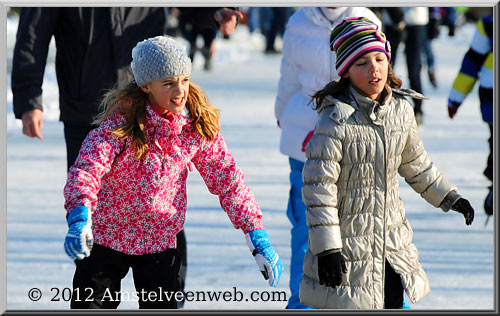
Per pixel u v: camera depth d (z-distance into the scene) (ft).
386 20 96.58
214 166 33.24
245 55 229.45
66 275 48.85
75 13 41.09
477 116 114.93
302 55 41.73
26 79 41.19
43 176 77.92
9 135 100.68
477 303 42.78
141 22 42.27
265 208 64.75
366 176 32.91
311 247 32.71
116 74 41.73
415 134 34.04
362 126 32.78
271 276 32.53
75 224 29.40
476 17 169.68
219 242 56.08
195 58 204.64
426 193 34.78
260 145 92.02
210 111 32.48
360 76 32.86
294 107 42.52
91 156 30.71
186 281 47.50
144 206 32.04
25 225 60.59
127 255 32.73
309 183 32.73
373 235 33.19
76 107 41.63
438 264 50.11
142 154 31.24
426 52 145.59
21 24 41.45
